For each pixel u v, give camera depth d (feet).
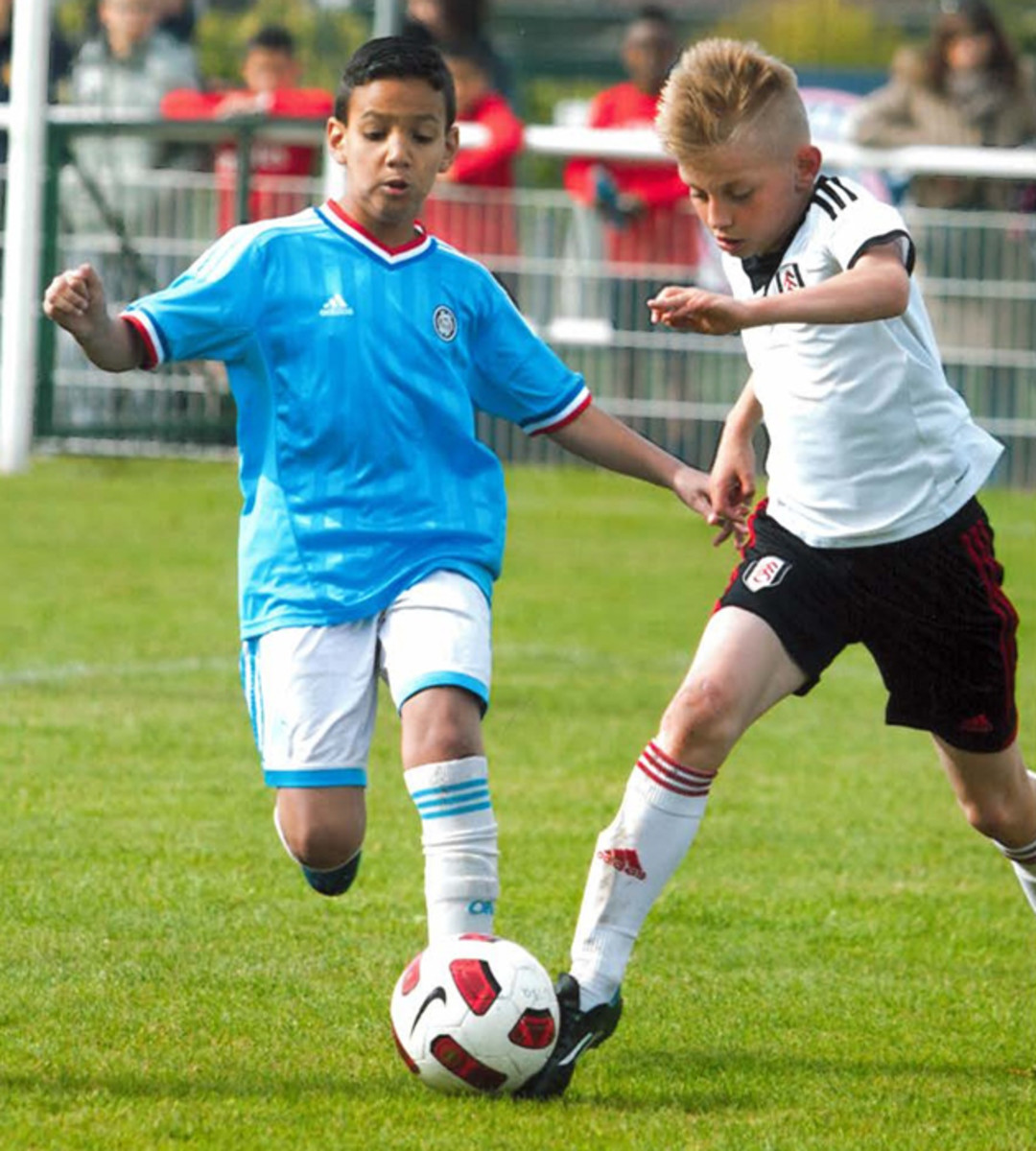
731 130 54.85
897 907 72.90
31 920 67.21
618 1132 49.37
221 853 76.23
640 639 120.57
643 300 172.55
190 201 172.86
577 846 78.89
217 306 56.18
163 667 108.68
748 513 60.90
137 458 182.29
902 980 64.44
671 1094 52.75
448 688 54.24
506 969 51.98
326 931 67.36
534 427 60.18
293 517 56.65
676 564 146.72
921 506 56.24
